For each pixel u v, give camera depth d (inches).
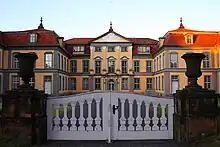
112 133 290.8
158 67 1768.0
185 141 266.1
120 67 1932.8
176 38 1594.5
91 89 1921.8
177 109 286.7
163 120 297.6
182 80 1551.4
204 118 265.9
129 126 293.4
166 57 1556.3
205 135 264.4
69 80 1977.1
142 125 295.0
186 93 271.6
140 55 1948.8
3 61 1576.0
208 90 273.0
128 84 1929.1
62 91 1713.8
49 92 1557.6
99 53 1936.5
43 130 277.3
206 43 1573.6
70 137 290.4
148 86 1951.3
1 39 1577.3
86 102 294.7
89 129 291.9
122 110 294.4
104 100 292.2
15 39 1606.8
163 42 1694.1
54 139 289.7
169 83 1551.4
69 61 1990.7
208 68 1566.2
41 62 1567.4
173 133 295.3
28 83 279.6
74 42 2087.8
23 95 265.7
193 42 1577.3
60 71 1652.3
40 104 272.7
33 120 266.5
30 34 1585.9
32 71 279.4
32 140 264.7
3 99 268.4
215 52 1571.1
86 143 275.1
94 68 1934.1
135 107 295.9
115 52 1936.5
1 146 240.5
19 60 276.8
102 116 291.4
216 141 245.8
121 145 266.2
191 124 264.4
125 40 1935.3
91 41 1929.1
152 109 298.2
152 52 1936.5
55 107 294.0
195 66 277.0
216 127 266.2
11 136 263.3
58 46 1571.1
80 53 1991.9
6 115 266.1
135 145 265.4
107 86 1918.1
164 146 261.6
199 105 266.5
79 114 294.4
